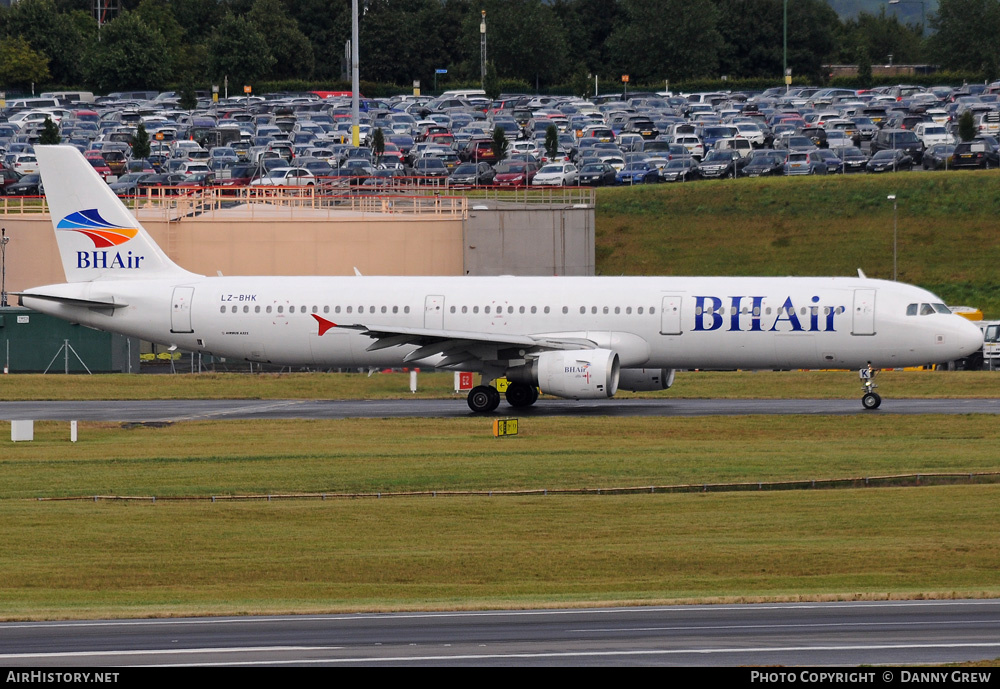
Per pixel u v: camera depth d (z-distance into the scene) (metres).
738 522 145.12
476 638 92.56
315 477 168.50
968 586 118.62
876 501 153.12
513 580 124.75
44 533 142.00
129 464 178.75
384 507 153.75
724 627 95.94
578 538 139.75
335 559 132.12
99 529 143.88
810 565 127.62
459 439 196.25
